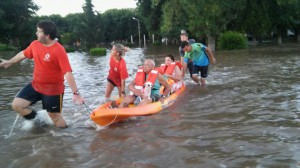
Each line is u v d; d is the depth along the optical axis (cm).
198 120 652
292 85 967
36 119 666
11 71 1764
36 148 538
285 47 2825
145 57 2512
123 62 820
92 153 507
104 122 637
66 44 6825
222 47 2788
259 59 1819
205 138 547
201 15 2659
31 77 1476
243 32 3084
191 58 1034
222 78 1173
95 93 983
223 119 652
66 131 623
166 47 4422
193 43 1043
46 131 626
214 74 1287
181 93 924
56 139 578
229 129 588
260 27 3078
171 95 850
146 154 491
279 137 536
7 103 883
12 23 4722
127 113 663
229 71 1361
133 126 637
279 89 919
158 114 715
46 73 603
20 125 670
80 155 501
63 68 591
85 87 1100
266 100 792
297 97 807
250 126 599
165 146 519
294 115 656
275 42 3712
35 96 629
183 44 999
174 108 760
